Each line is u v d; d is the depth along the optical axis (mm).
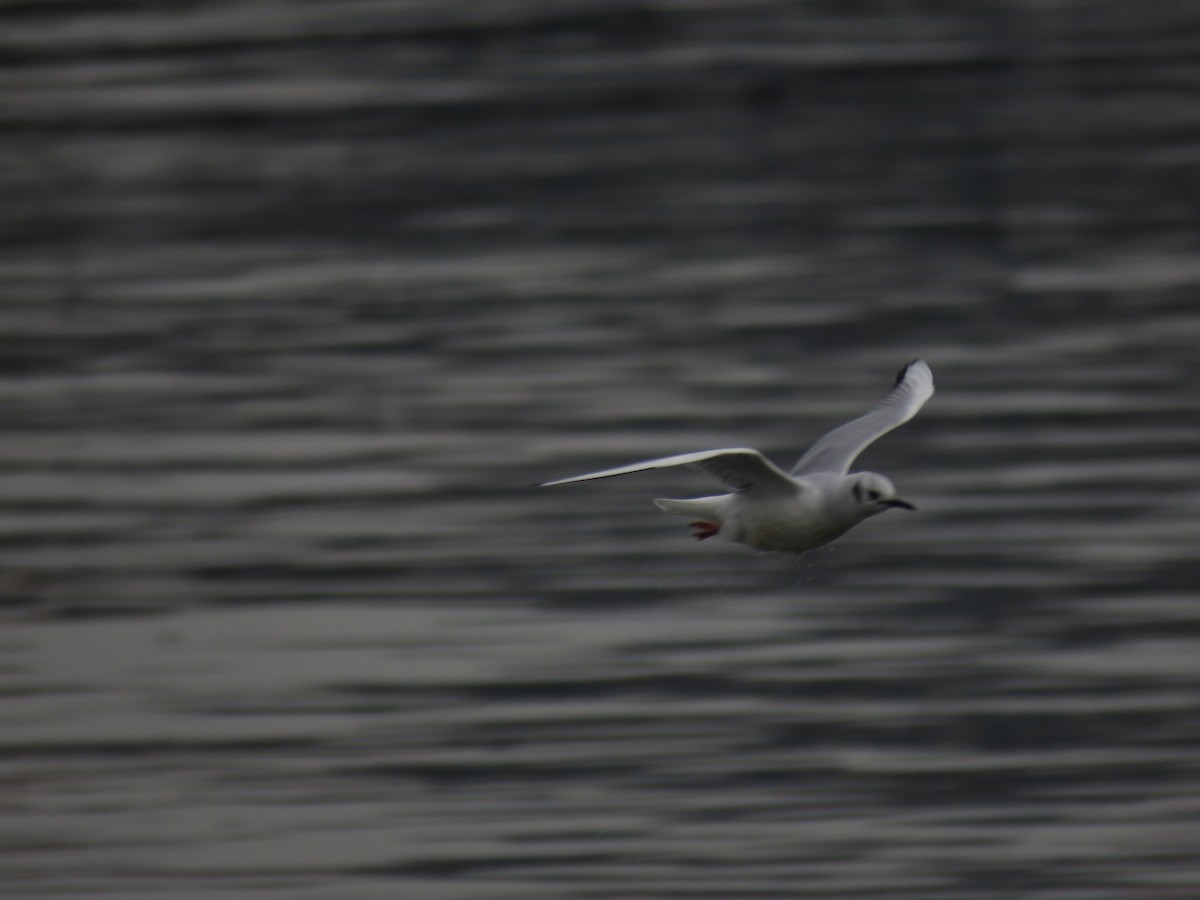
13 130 36312
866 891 12641
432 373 24562
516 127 35188
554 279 28531
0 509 20406
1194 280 26828
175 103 37188
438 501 20172
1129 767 14086
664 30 39625
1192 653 15828
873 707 15062
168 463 21734
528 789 14047
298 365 25250
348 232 31172
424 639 16703
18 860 13453
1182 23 38344
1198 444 20734
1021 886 12594
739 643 16312
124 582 18344
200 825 13828
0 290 29172
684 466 10461
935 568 17750
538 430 22297
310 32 40625
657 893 12719
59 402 24109
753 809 13633
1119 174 31516
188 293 28703
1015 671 15656
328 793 14164
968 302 26312
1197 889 12547
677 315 26406
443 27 40406
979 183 31453
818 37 38594
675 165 33125
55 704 15750
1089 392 22656
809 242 29453
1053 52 37094
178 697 15805
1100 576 17438
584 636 16656
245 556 18891
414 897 12805
